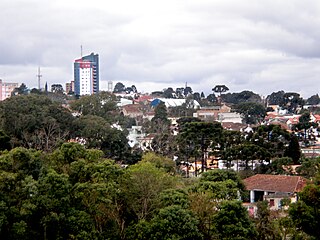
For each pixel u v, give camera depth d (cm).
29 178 3462
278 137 7881
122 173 3828
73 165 3819
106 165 3800
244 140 7488
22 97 7944
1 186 3372
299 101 16562
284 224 3659
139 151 8325
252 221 3853
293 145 7725
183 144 7519
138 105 15850
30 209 3341
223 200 3881
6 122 7031
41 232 3503
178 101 17488
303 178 5594
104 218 3734
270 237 3875
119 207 3853
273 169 6900
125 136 8281
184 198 3872
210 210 3834
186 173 7619
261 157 6825
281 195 5219
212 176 5050
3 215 3241
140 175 3953
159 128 10550
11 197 3428
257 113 14362
